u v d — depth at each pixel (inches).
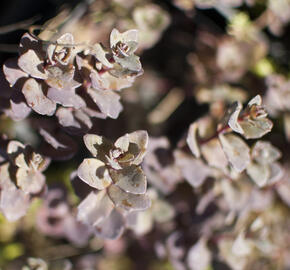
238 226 17.0
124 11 17.4
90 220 14.6
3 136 15.0
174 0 17.5
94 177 13.9
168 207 16.7
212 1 17.4
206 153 15.4
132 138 14.0
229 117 14.4
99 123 16.3
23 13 17.1
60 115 14.4
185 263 17.0
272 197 17.3
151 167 16.0
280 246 17.7
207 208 16.7
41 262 15.8
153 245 17.4
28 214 18.0
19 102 14.1
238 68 17.8
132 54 13.9
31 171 14.6
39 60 13.9
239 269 17.2
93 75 14.0
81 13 16.5
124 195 14.1
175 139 17.8
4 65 14.0
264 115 14.6
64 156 14.7
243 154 14.9
